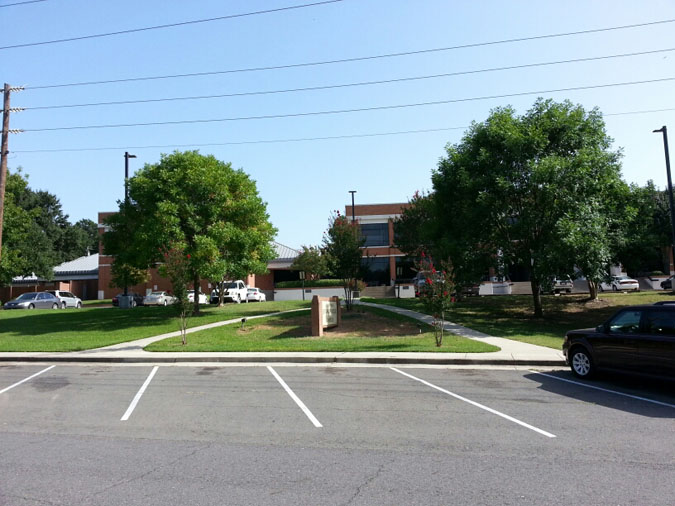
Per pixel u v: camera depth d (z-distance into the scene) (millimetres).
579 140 22109
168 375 11836
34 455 5961
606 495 4590
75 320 24984
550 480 4988
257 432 6895
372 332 19172
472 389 9734
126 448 6219
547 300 30812
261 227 29312
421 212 32906
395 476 5137
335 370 12172
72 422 7574
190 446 6277
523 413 7832
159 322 23188
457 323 21609
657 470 5262
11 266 37719
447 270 15828
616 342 10062
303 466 5480
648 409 8070
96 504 4469
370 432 6832
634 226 28469
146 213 23797
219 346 15953
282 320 22141
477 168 22703
